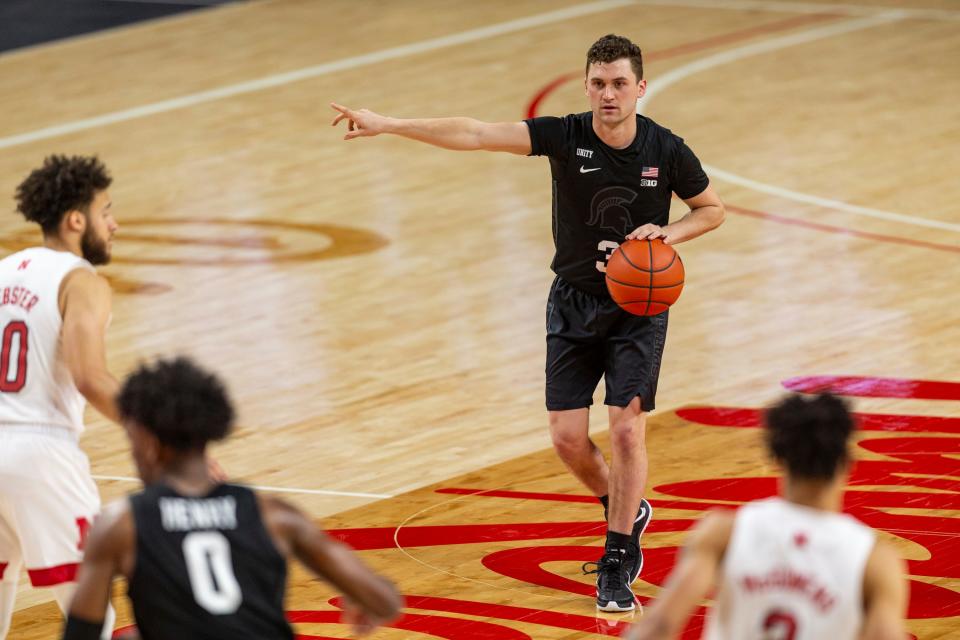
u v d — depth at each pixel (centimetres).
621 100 1534
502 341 2578
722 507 1852
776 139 3934
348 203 3466
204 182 3653
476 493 1936
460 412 2256
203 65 4916
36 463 1215
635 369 1576
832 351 2478
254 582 894
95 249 1268
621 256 1552
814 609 863
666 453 2058
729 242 3127
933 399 2238
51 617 1591
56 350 1225
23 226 3309
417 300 2811
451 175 3678
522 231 3234
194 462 923
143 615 884
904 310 2678
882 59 4778
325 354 2534
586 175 1569
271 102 4419
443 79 4653
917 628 1473
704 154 3816
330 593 1625
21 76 4831
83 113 4347
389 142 3978
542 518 1844
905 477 1930
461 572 1675
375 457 2083
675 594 876
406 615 1554
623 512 1571
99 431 2205
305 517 927
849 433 893
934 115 4100
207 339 2616
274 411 2277
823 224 3231
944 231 3161
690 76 4647
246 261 3061
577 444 1622
